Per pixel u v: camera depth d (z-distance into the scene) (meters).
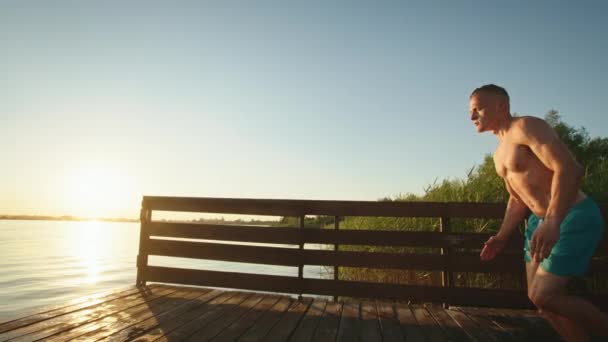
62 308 3.03
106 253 18.61
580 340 1.81
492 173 6.34
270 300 3.58
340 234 3.73
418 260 3.55
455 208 3.53
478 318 3.07
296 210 3.85
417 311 3.29
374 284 3.56
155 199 4.25
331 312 3.20
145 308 3.18
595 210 1.78
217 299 3.57
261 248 3.86
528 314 3.21
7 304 6.20
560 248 1.75
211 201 4.09
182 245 4.08
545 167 1.87
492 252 2.35
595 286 3.70
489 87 2.13
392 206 3.65
